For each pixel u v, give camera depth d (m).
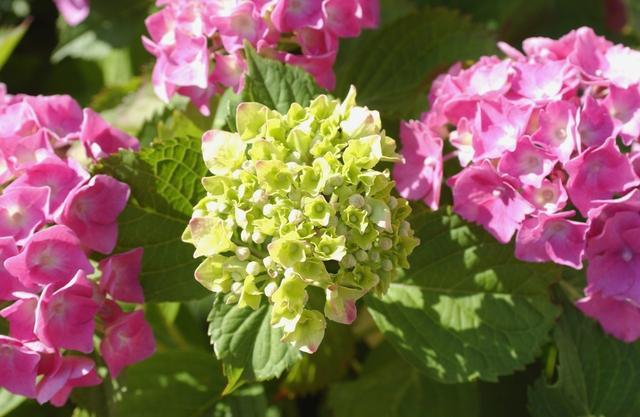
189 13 0.60
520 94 0.58
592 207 0.56
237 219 0.52
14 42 0.75
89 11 0.76
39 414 0.66
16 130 0.59
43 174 0.56
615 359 0.61
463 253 0.59
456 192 0.58
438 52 0.70
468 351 0.59
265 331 0.55
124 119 0.71
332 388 0.67
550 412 0.61
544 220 0.56
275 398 0.67
